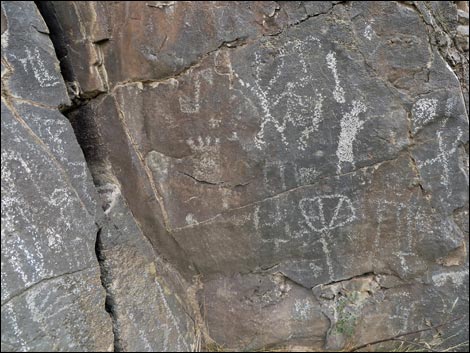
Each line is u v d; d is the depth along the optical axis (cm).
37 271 175
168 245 233
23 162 175
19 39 179
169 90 216
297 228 228
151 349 211
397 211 224
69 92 216
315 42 210
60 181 185
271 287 236
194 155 222
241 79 212
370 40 209
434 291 230
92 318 190
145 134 221
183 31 210
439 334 233
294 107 214
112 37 214
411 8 208
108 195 214
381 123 215
